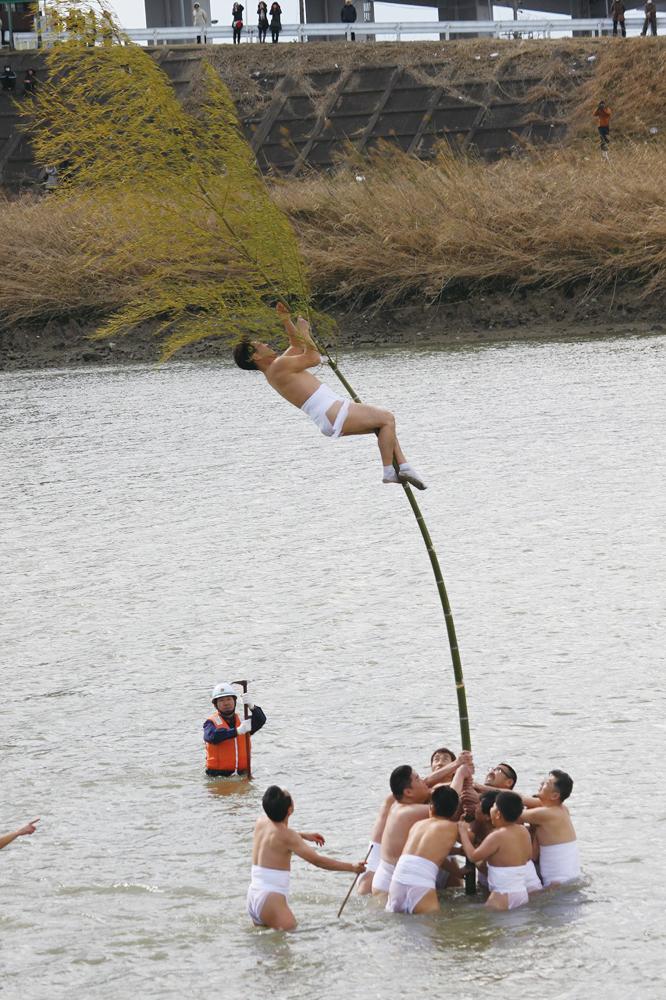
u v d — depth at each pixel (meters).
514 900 30.61
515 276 142.38
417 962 28.33
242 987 27.80
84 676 48.59
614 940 28.75
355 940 29.61
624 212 141.00
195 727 43.41
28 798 38.59
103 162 30.36
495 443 84.62
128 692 46.78
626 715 41.28
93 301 144.88
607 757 38.31
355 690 45.34
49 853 34.97
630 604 51.88
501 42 199.12
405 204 147.62
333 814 36.22
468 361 122.88
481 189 148.88
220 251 31.14
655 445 80.06
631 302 138.62
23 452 93.94
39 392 123.94
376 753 40.06
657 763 37.72
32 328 146.88
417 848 31.02
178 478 82.69
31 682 48.22
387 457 29.52
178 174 30.22
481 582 56.38
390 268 143.38
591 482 72.12
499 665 46.56
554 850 31.70
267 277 30.78
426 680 45.75
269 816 31.20
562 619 50.81
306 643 50.53
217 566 62.09
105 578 61.28
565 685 44.16
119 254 32.50
